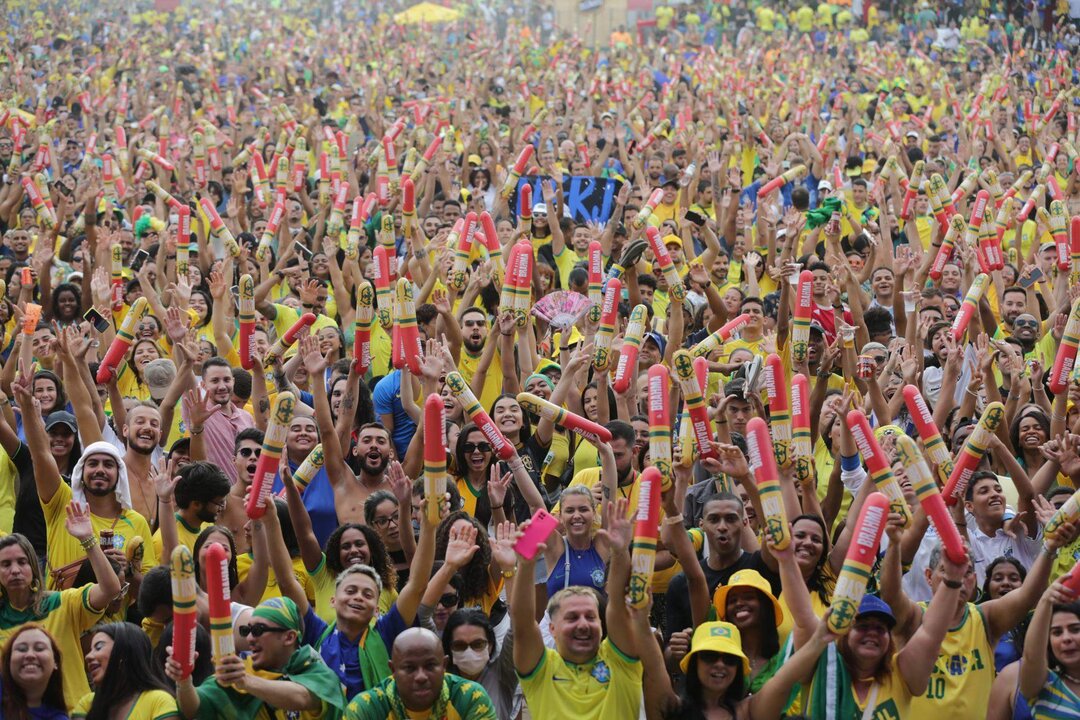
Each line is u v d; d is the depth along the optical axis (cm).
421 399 1347
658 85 3884
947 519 818
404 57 4378
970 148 2769
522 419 1230
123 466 1073
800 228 1769
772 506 830
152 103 3269
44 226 1881
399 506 1049
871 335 1623
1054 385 1242
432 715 836
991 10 4878
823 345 1437
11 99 3341
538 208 1975
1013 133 2939
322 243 2005
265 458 946
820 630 802
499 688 963
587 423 1084
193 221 2006
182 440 1189
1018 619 910
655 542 820
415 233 1697
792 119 3031
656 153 2484
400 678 831
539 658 866
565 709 859
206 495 1063
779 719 834
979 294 1293
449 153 2514
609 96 3394
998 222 1805
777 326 1525
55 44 4572
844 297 1766
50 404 1288
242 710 820
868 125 3341
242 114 3291
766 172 2302
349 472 1159
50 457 1066
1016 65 4284
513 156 2550
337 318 1803
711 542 983
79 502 1020
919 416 938
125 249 1967
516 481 1055
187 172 2545
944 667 886
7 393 1348
